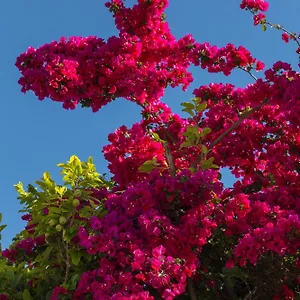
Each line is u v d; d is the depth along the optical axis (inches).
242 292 233.0
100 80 261.4
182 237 192.5
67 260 215.8
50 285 224.7
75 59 262.2
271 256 211.6
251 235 196.1
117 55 272.2
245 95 268.1
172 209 207.2
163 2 287.7
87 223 214.1
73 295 195.8
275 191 233.6
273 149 254.8
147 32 288.5
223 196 237.1
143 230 194.9
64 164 227.9
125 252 188.1
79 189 226.2
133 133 266.5
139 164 261.6
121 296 172.2
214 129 283.1
